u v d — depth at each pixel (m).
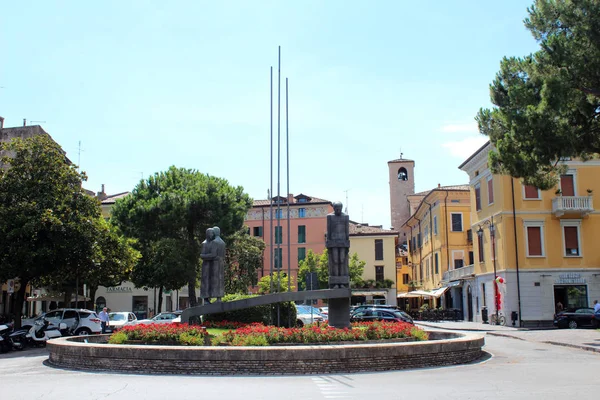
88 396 11.11
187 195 41.06
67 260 29.69
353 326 20.28
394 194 94.44
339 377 13.73
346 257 19.92
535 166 25.03
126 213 42.81
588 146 24.62
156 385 12.60
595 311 33.78
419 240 72.38
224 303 19.36
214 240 20.12
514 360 17.70
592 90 23.78
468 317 50.25
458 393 11.11
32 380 13.63
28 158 30.08
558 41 23.33
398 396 10.80
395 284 71.44
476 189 47.69
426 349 15.69
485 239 45.16
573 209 40.06
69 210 29.59
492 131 27.95
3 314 39.00
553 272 40.34
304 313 37.38
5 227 27.72
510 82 26.52
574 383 12.52
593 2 22.55
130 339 17.77
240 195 45.41
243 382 13.02
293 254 72.44
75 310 30.28
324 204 72.88
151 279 46.69
